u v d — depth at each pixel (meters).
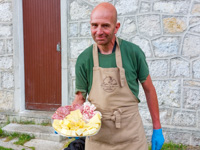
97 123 1.17
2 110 3.94
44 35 3.82
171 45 2.95
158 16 2.96
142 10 3.01
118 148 1.38
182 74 2.94
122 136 1.35
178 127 3.01
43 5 3.76
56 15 3.71
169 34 2.94
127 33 3.10
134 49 1.32
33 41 3.88
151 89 1.43
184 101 2.96
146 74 1.37
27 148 2.97
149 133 3.11
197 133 2.94
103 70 1.30
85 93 1.44
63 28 3.39
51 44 3.80
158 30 2.98
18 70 3.81
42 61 3.89
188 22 2.87
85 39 3.31
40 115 3.73
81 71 1.38
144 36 3.04
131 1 3.04
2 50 3.83
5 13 3.75
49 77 3.88
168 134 3.05
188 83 2.93
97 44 1.33
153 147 1.45
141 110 3.12
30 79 3.98
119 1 3.09
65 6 3.33
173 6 2.90
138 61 1.33
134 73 1.35
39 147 3.04
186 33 2.89
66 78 3.46
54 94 3.88
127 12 3.07
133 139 1.37
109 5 1.19
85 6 3.25
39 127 3.58
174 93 2.99
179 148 2.92
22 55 3.90
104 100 1.31
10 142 3.18
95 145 1.44
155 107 1.45
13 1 3.69
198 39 2.85
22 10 3.86
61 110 1.31
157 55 3.01
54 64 3.83
